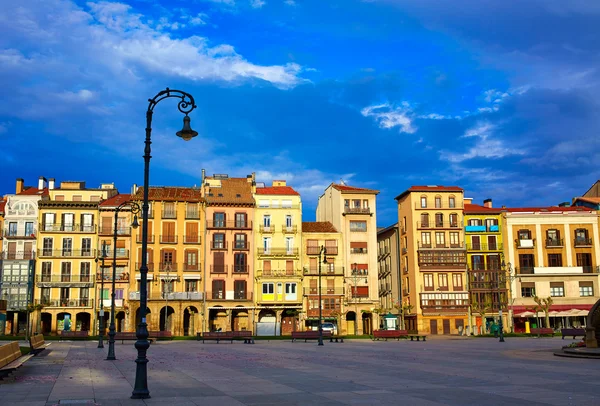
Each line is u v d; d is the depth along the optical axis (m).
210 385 20.20
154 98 19.42
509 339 67.94
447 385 19.89
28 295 84.56
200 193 93.88
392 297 105.06
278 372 25.02
